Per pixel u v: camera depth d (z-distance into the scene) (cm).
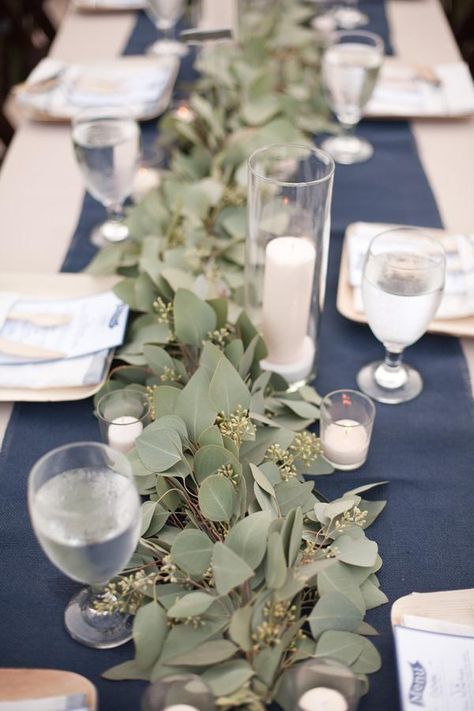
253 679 63
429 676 65
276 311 96
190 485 80
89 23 191
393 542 82
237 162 127
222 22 177
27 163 142
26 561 79
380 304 91
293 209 93
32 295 109
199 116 141
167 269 100
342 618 67
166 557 71
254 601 67
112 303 105
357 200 134
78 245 123
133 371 95
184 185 120
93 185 118
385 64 166
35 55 227
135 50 178
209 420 80
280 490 78
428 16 195
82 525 63
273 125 129
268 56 163
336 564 70
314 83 159
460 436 94
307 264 93
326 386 101
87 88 157
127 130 118
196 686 59
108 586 73
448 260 113
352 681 60
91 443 66
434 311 92
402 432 94
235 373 82
